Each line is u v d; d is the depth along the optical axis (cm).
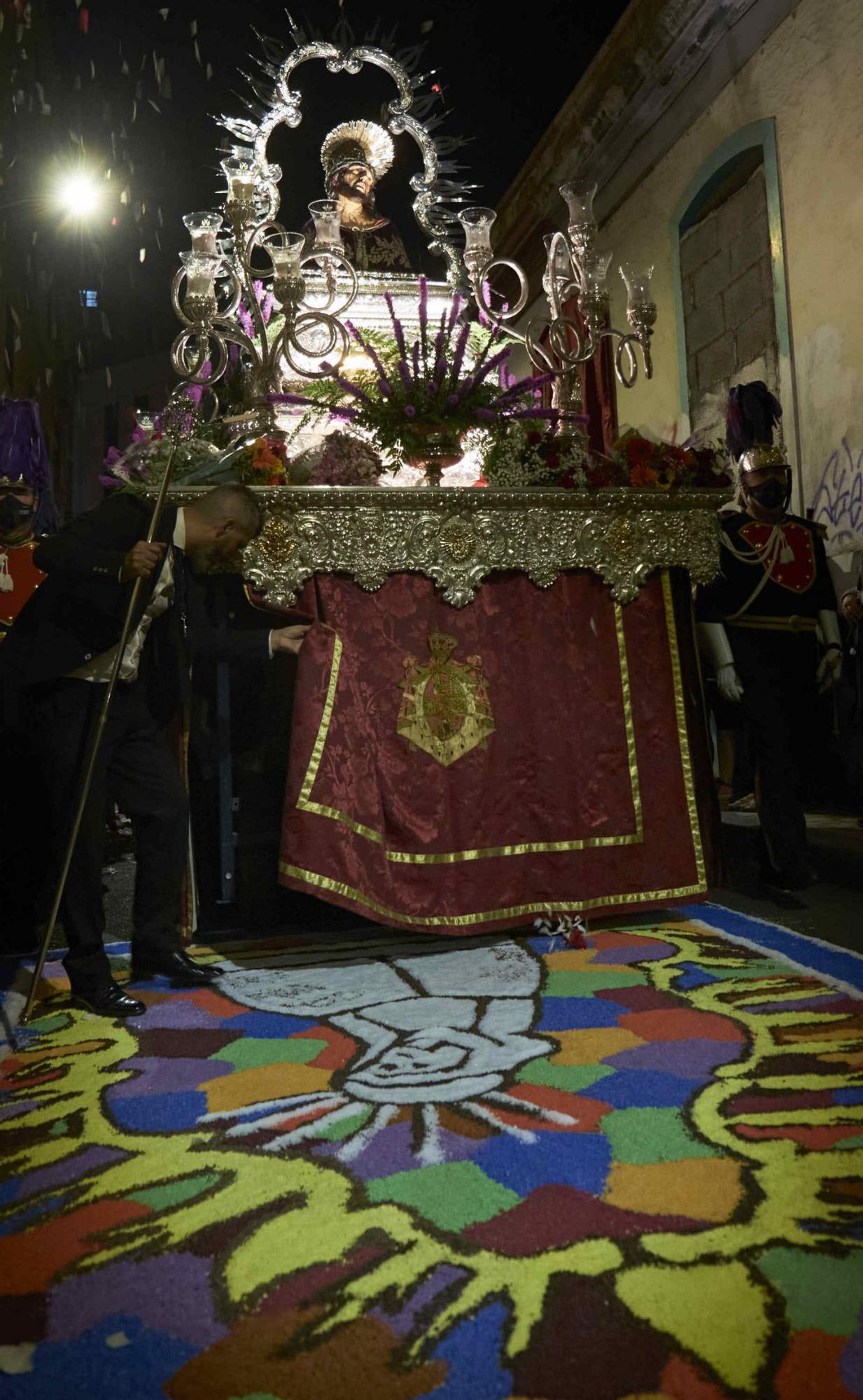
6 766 332
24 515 421
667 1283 142
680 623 388
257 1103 213
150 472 367
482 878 356
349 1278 146
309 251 451
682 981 295
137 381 1841
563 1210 164
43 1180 181
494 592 370
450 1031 258
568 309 754
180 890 323
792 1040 239
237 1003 293
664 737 380
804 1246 151
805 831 414
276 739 384
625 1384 123
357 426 408
